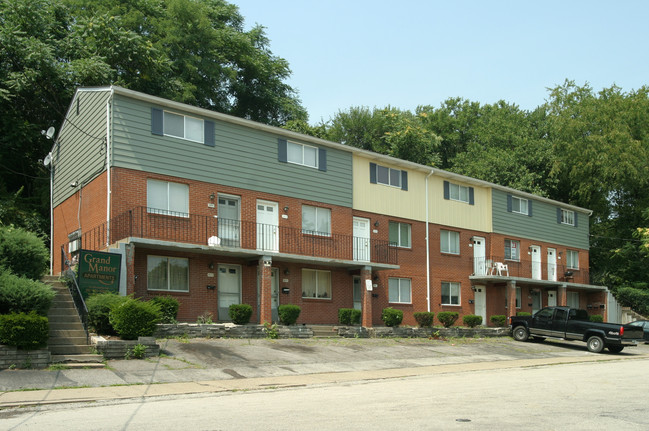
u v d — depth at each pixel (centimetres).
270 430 891
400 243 3138
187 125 2345
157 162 2241
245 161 2494
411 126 5225
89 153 2347
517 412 1064
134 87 3378
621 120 4672
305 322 2653
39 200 3059
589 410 1095
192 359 1739
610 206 5047
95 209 2253
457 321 3366
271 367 1738
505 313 3634
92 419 995
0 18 3111
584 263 4412
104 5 3606
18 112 3103
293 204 2636
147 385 1407
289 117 5125
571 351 2767
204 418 996
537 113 5694
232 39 4528
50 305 1727
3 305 1616
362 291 2727
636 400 1227
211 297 2361
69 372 1478
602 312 4319
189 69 3925
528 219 3931
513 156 4962
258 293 2392
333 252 2762
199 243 2309
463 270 3453
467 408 1105
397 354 2197
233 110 4753
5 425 955
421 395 1291
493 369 1986
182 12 4050
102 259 1948
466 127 6138
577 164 4709
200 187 2344
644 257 4694
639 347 3158
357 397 1261
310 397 1267
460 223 3478
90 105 2367
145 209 2191
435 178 3375
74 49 3259
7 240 1805
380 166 3080
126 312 1752
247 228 2464
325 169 2791
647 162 4544
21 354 1487
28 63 2981
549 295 4066
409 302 3128
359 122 5462
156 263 2234
